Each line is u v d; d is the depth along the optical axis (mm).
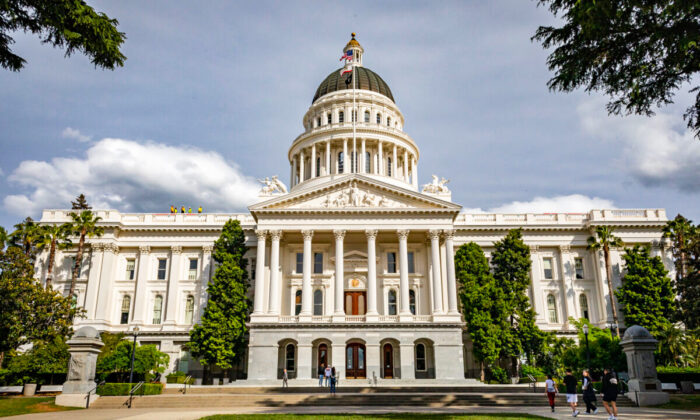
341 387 43562
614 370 46969
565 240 66938
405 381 51031
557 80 21844
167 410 31594
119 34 22094
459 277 59125
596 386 39844
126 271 66688
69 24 20844
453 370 53250
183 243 66688
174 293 64562
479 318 54875
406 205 60062
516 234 60656
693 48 18672
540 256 67188
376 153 81500
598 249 65125
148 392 39531
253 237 66000
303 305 56469
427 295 60688
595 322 64375
